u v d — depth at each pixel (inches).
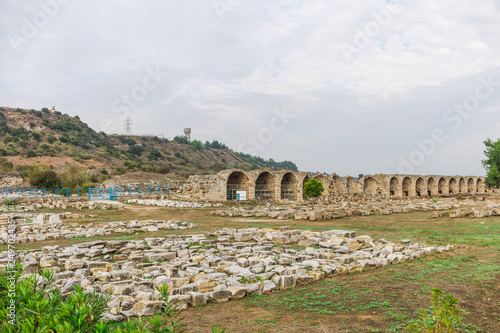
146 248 571.5
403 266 440.8
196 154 5639.8
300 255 487.2
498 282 347.3
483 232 761.6
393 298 302.2
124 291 306.0
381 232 793.6
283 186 2384.4
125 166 3863.2
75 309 139.9
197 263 438.0
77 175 2324.1
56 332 128.5
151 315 256.7
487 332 231.6
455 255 508.7
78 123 5068.9
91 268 408.5
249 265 428.1
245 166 6033.5
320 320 251.3
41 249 542.0
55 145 3919.8
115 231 779.4
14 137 3814.0
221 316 263.6
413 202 2023.9
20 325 133.4
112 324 226.2
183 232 794.8
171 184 2635.3
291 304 291.0
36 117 4608.8
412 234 754.8
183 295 286.4
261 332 228.5
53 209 1371.8
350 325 240.2
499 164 2482.8
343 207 1533.0
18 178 2797.7
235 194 2076.8
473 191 3794.3
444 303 191.6
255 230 761.6
